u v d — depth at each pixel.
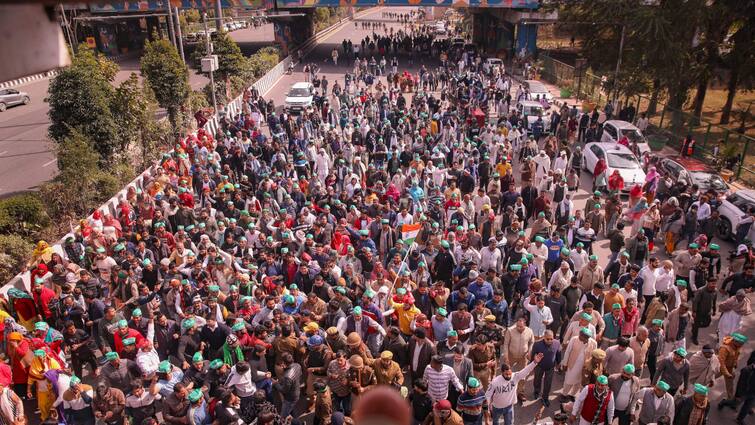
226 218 14.34
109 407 8.21
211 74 29.75
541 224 13.83
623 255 12.20
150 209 14.70
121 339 9.48
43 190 17.78
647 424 8.46
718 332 11.18
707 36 31.28
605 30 36.62
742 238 15.73
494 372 9.32
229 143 21.94
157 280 11.59
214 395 8.30
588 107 34.72
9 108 36.31
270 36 74.62
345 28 91.62
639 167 20.78
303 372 9.34
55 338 9.72
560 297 10.74
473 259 12.42
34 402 9.98
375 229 13.95
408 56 56.00
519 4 45.91
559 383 10.70
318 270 11.59
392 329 9.41
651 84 32.69
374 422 0.98
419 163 18.25
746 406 9.68
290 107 33.19
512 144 23.97
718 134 27.09
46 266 11.98
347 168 18.62
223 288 11.76
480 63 46.28
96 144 20.20
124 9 47.94
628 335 10.32
